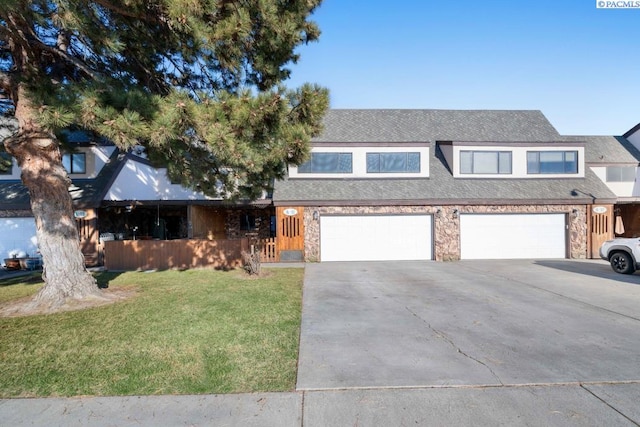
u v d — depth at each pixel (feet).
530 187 52.80
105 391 12.57
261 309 23.20
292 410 11.43
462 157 54.13
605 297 27.02
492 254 50.93
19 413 11.32
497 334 18.63
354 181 53.01
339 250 50.11
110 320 20.66
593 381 13.29
